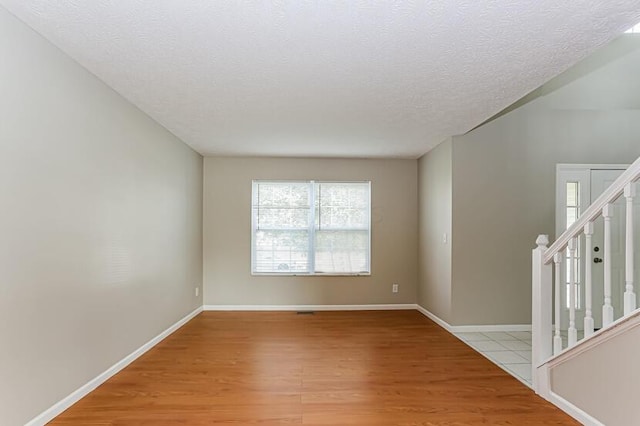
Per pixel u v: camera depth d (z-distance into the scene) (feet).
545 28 7.36
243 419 8.64
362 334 15.66
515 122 16.10
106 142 10.59
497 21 7.09
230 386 10.44
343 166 20.54
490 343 14.40
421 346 14.06
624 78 15.40
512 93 10.87
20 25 7.40
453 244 15.96
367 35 7.63
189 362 12.29
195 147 17.98
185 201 17.30
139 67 9.30
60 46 8.34
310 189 20.51
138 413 8.84
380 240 20.53
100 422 8.39
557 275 9.65
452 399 9.69
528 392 10.11
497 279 16.02
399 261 20.52
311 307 20.30
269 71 9.41
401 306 20.45
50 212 8.34
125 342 11.79
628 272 7.49
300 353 13.26
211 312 19.57
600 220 15.72
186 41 7.95
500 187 16.03
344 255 20.51
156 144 14.02
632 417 7.06
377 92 10.78
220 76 9.75
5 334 7.11
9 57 7.17
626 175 7.54
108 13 6.96
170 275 15.55
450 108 12.18
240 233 20.25
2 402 7.04
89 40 8.02
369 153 19.38
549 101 16.02
